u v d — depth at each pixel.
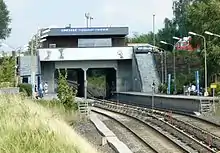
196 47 80.75
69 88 47.88
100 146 29.12
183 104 57.00
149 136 36.31
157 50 103.50
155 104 67.62
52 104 44.41
